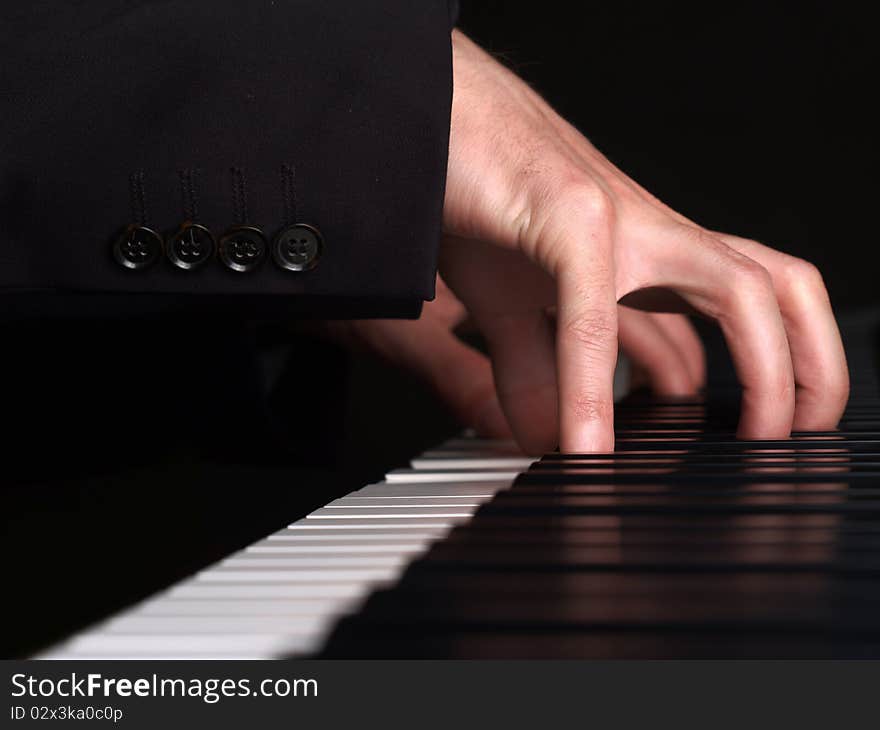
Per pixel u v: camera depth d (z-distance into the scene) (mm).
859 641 295
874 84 7176
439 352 1484
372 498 629
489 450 1136
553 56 7531
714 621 318
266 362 1735
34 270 821
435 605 343
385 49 860
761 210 7285
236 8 852
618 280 912
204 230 818
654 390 1447
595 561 407
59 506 1470
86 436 1504
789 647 289
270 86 839
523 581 376
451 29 966
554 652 289
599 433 799
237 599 363
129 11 840
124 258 820
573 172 877
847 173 7207
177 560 1110
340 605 347
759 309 883
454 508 570
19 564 1090
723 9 7301
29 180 816
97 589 971
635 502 529
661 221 928
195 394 1533
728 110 7371
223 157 834
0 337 1419
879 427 993
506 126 919
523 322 1100
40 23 838
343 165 845
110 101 824
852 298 6918
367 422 2928
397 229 853
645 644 294
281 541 474
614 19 7484
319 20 861
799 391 988
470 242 1063
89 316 873
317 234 834
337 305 876
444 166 857
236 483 1679
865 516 500
